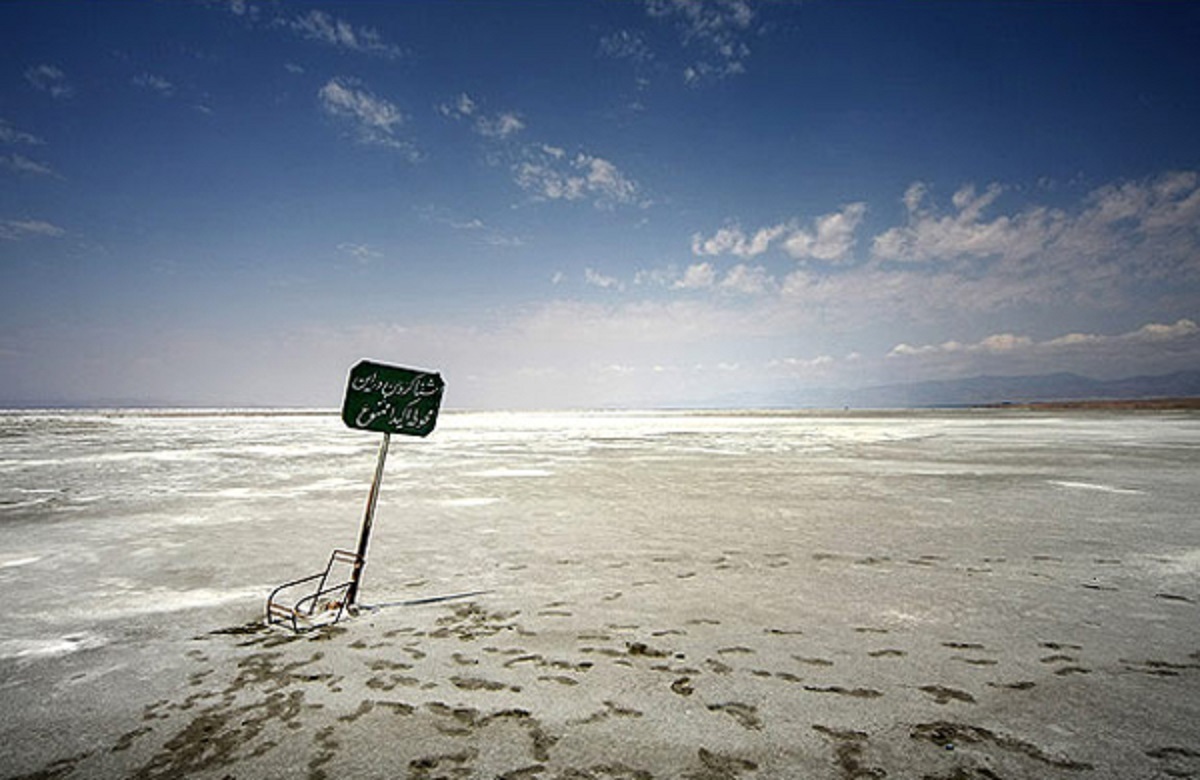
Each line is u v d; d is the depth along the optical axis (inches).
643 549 291.0
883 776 108.4
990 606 204.1
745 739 121.2
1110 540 305.3
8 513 392.5
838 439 1134.4
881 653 164.9
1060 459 703.1
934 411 3506.4
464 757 116.0
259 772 112.1
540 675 152.3
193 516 379.2
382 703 138.3
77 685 150.7
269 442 1080.2
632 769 111.5
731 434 1359.5
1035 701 136.9
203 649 173.2
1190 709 133.0
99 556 282.2
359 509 404.2
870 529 334.6
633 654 165.3
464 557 278.1
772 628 184.4
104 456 800.3
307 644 175.8
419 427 218.7
